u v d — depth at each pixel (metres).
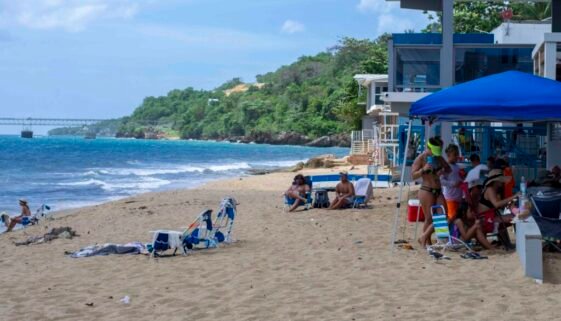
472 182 11.52
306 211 17.66
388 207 17.86
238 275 9.60
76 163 65.50
